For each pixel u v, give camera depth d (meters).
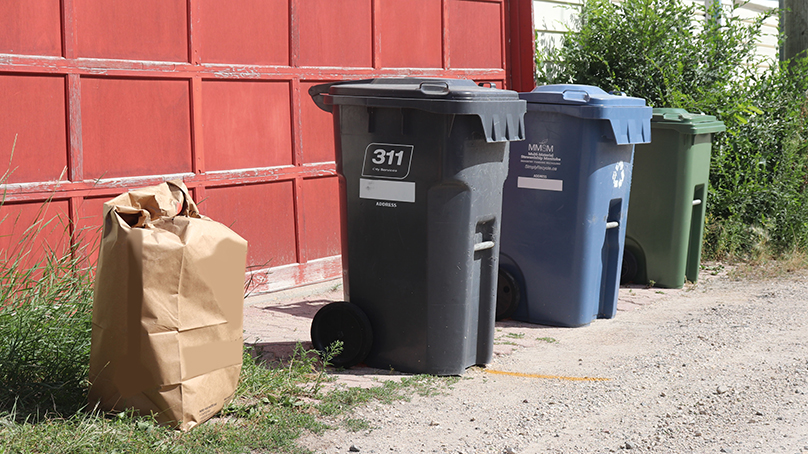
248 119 6.26
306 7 6.60
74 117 5.15
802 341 5.57
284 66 6.47
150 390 3.44
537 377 4.74
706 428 3.99
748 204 9.22
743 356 5.21
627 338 5.66
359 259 4.77
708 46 9.32
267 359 4.76
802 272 8.27
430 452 3.59
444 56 7.88
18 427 3.31
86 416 3.55
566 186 5.80
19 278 4.18
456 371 4.68
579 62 9.36
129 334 3.41
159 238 3.41
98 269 3.52
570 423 4.02
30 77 4.94
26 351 3.79
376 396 4.26
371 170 4.64
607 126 5.72
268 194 6.44
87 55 5.22
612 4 9.24
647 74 9.11
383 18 7.26
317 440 3.65
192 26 5.80
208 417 3.63
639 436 3.87
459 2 8.02
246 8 6.17
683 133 7.05
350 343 4.75
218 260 3.60
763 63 13.20
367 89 4.55
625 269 7.53
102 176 5.06
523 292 6.11
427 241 4.51
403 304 4.66
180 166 5.82
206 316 3.57
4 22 4.81
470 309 4.73
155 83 5.62
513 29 8.71
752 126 9.30
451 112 4.29
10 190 4.84
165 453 3.27
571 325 5.96
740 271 8.26
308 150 6.73
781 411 4.23
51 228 5.05
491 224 4.77
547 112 5.80
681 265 7.37
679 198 7.22
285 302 6.36
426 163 4.45
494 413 4.11
